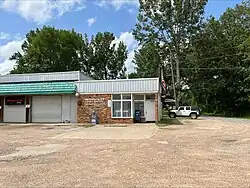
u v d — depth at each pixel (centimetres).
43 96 3045
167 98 5350
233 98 5453
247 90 5091
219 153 1120
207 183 686
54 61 5947
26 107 3056
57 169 845
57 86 2912
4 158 1033
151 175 765
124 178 734
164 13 5000
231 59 5434
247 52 4909
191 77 5712
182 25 4994
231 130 2127
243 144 1375
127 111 2770
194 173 788
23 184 685
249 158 1016
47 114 3014
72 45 6288
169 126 2445
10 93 3000
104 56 7012
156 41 5147
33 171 821
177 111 3978
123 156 1051
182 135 1778
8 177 753
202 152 1142
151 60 5497
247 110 5328
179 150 1191
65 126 2483
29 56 5972
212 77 5619
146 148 1246
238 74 5316
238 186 661
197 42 5369
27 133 1948
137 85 2745
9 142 1487
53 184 684
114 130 2081
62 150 1214
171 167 863
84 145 1362
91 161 961
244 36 5359
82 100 2869
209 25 5622
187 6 4931
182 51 5294
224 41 5503
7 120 3098
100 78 6950
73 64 6359
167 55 5366
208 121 3203
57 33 6072
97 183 689
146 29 5125
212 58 5534
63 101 2984
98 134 1841
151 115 2831
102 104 2819
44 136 1766
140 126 2417
